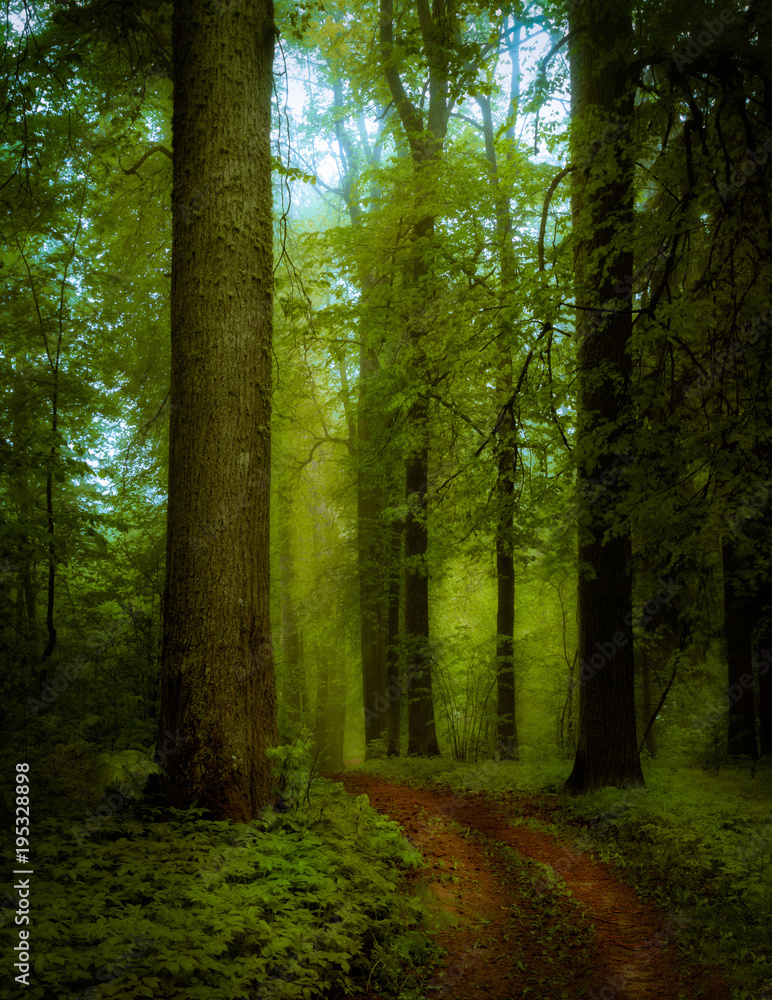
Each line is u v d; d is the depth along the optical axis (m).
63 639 11.31
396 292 11.98
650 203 11.21
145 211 13.68
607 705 10.25
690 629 10.16
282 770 6.52
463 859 7.56
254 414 6.87
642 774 10.44
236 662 6.46
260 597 6.73
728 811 8.20
